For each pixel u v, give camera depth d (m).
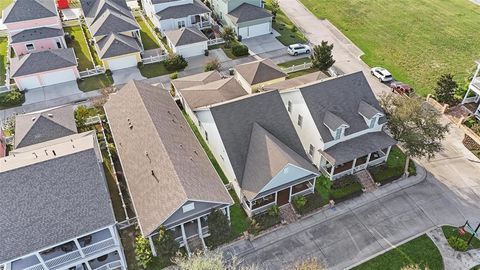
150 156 27.73
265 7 63.62
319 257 26.81
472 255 27.00
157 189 25.42
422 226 29.06
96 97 40.72
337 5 66.06
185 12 54.38
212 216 25.19
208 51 51.00
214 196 25.52
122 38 48.22
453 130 38.62
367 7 65.56
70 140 30.17
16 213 21.64
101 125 37.06
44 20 49.62
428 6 66.38
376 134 33.06
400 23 60.31
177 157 27.31
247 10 54.22
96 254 23.89
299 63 49.34
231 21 53.62
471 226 29.11
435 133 31.22
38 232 21.67
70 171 23.17
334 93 32.41
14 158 26.55
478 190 32.19
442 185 32.62
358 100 32.88
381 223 29.30
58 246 24.00
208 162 29.75
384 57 51.44
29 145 31.36
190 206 24.38
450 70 48.62
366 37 56.22
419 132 31.20
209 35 54.06
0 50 51.03
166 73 46.75
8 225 21.36
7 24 48.00
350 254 27.05
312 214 29.97
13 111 40.22
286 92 33.50
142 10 61.94
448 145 36.81
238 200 30.45
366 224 29.22
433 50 53.06
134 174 27.61
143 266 25.66
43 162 22.81
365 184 32.34
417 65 49.72
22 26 48.88
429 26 59.50
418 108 31.70
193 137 32.38
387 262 26.52
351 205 30.75
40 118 33.00
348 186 31.78
